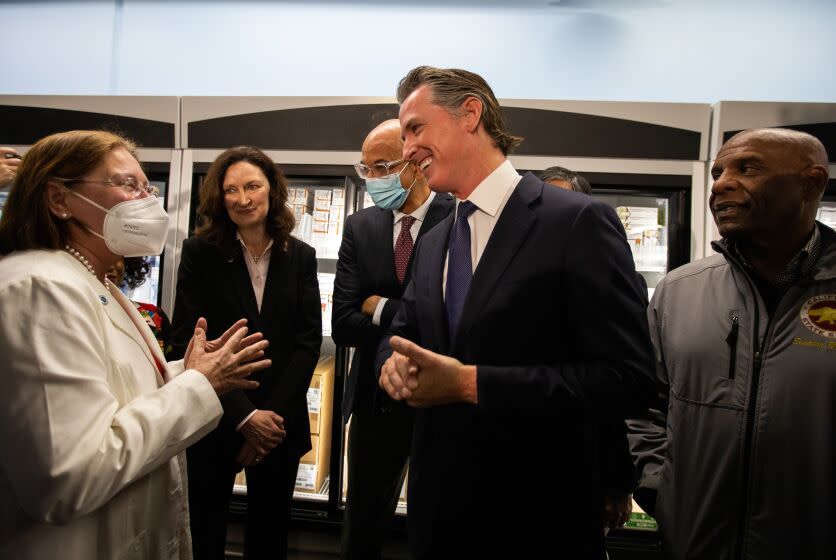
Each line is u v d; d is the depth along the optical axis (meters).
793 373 1.08
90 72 3.53
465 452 0.93
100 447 0.82
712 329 1.20
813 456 1.04
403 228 1.86
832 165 2.21
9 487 0.86
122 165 1.01
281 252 1.97
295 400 1.87
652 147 2.34
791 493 1.05
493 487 0.92
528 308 0.90
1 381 0.80
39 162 0.96
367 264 1.86
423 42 3.39
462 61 3.38
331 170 2.45
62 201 0.98
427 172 0.99
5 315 0.81
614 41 3.30
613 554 2.29
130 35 3.52
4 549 0.85
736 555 1.10
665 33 3.26
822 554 1.02
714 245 1.23
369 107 2.41
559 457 0.93
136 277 1.54
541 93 3.34
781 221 1.12
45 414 0.79
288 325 1.94
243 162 1.92
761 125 2.24
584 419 0.89
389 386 0.91
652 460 1.36
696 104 2.30
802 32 3.17
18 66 3.57
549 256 0.90
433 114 0.96
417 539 0.99
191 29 3.49
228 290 1.90
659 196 2.44
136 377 0.99
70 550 0.87
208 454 1.79
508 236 0.93
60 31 3.55
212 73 3.48
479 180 0.99
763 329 1.14
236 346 1.12
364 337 1.78
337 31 3.43
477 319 0.92
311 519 2.41
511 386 0.84
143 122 2.51
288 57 3.46
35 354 0.80
